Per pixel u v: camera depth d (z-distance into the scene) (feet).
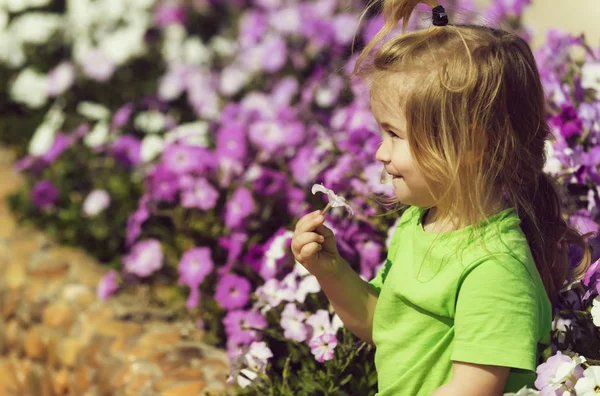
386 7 6.97
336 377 8.13
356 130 10.78
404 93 6.31
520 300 6.00
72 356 11.32
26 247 13.92
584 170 8.55
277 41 15.48
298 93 14.71
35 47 19.72
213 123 14.26
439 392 6.06
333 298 7.38
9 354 13.05
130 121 16.38
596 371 6.16
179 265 10.94
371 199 9.50
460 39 6.35
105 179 14.62
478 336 5.98
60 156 15.48
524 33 13.00
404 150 6.44
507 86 6.29
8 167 17.16
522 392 5.90
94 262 13.44
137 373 10.11
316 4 16.11
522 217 6.70
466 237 6.29
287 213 11.35
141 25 18.52
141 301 11.93
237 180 12.01
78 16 19.45
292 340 8.82
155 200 12.51
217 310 10.70
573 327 7.41
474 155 6.29
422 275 6.45
